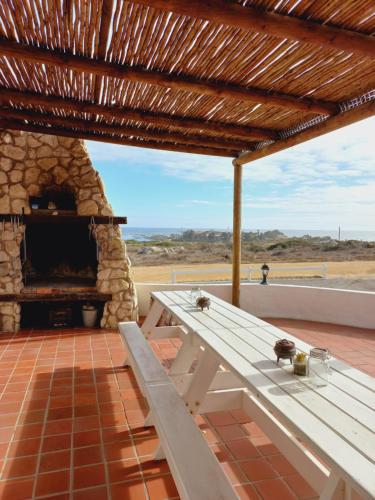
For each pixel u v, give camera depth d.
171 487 2.36
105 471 2.51
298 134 4.34
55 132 4.98
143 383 2.75
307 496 2.29
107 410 3.35
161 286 6.93
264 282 6.99
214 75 3.21
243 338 2.90
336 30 2.42
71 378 4.07
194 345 3.39
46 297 6.01
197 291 4.29
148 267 16.70
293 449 2.18
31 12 2.46
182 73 3.19
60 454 2.69
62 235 6.88
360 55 2.83
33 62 3.14
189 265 17.77
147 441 2.86
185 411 2.33
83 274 7.11
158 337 4.63
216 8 2.20
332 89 3.40
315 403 1.80
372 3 2.21
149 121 4.24
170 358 4.79
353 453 1.40
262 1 2.22
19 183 6.03
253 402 2.60
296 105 3.59
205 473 1.75
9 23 2.59
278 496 2.29
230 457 2.67
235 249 6.44
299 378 2.10
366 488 1.21
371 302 6.08
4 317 5.92
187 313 3.76
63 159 6.19
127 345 3.69
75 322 6.55
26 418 3.20
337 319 6.38
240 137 5.20
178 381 3.61
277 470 2.53
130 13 2.44
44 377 4.10
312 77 3.19
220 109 4.09
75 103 3.93
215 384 3.17
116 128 4.73
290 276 13.13
